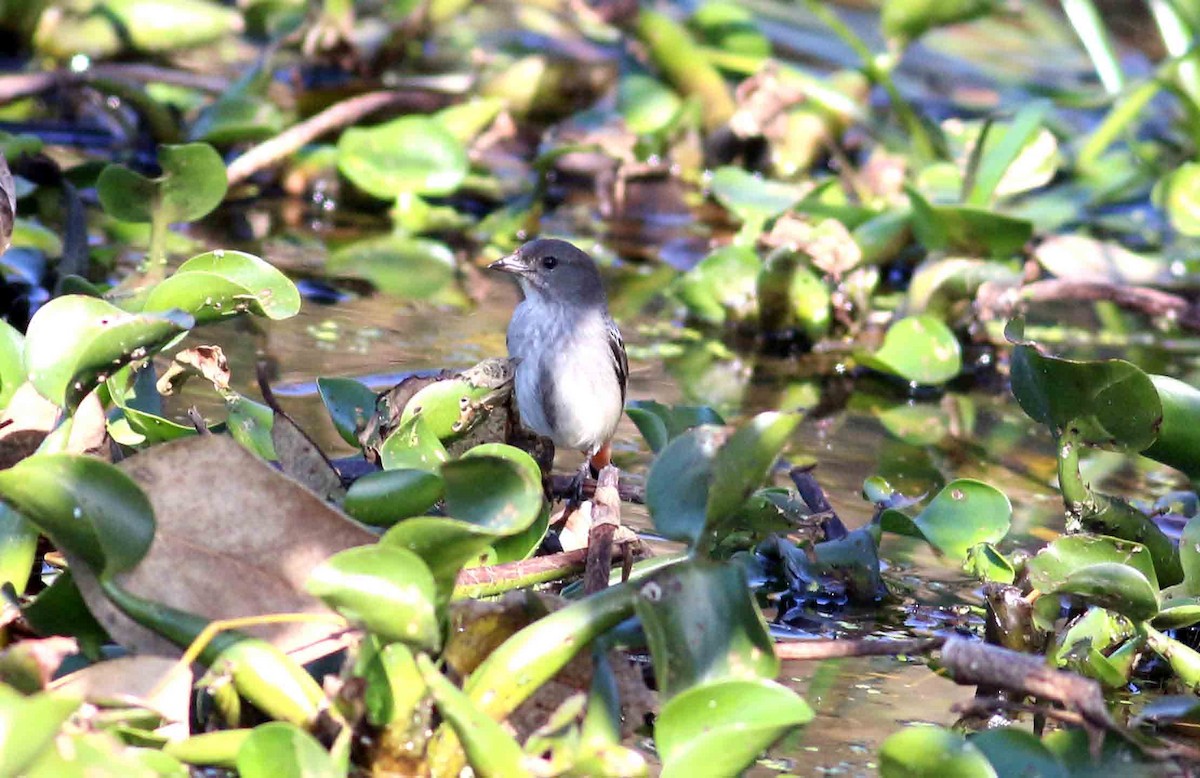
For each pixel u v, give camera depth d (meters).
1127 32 21.56
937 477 10.52
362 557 5.18
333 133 16.17
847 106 16.48
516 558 7.32
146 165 15.42
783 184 15.57
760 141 16.94
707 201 16.61
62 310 6.91
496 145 17.62
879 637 7.96
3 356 7.39
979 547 8.20
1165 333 14.25
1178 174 15.73
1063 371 7.62
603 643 6.07
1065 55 21.23
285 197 15.62
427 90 17.20
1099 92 19.36
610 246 15.44
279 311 7.02
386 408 7.91
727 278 13.48
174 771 5.20
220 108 15.53
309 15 17.12
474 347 11.96
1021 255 15.00
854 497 9.95
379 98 16.19
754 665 5.99
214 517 5.84
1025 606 7.50
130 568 5.65
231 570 5.85
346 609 5.17
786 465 10.52
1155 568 8.14
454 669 6.08
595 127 16.70
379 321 12.48
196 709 5.94
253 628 5.84
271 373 10.95
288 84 17.36
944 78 20.20
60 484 5.44
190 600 5.77
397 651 5.59
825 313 13.19
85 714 5.20
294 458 7.12
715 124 17.08
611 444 10.80
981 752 5.91
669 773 5.58
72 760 4.82
